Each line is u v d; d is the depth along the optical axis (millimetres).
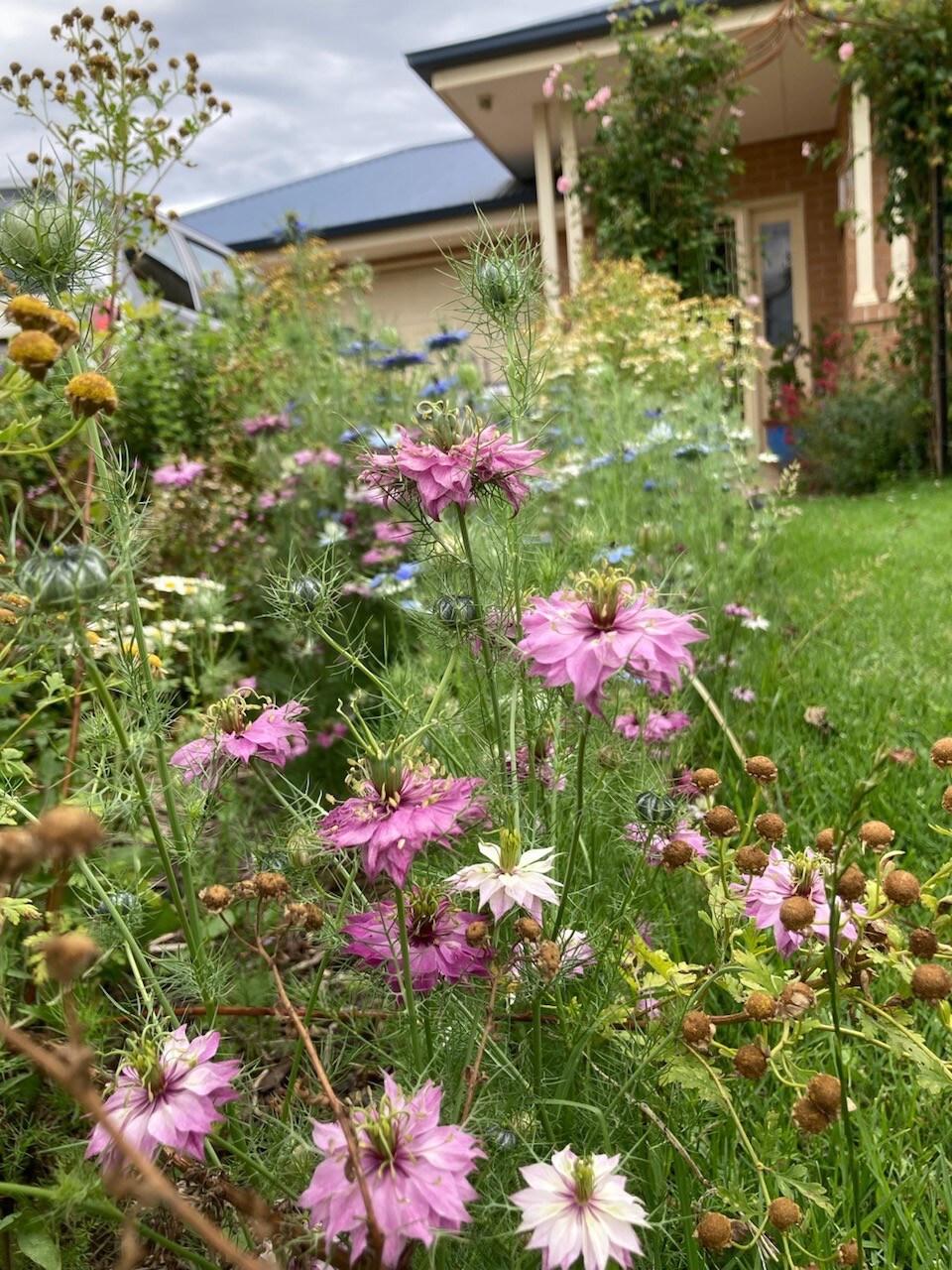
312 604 363
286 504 923
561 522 782
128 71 598
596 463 917
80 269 339
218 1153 300
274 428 1030
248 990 393
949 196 2109
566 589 320
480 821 361
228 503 1014
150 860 417
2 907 306
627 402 1149
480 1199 272
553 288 1944
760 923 298
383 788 275
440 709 414
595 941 335
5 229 326
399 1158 214
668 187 2162
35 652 289
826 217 2760
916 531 1380
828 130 2736
